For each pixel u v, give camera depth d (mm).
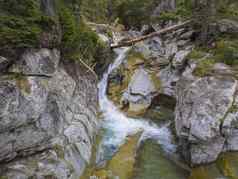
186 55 19609
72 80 14180
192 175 12469
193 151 13180
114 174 12258
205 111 13203
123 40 29219
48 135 10727
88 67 18000
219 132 12812
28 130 9594
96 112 17812
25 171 9211
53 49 12273
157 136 16891
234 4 22734
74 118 13414
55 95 11641
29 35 10008
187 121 13836
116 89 22297
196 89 14594
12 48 9281
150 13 36094
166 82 20547
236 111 13156
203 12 20625
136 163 13609
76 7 19031
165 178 12516
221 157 13031
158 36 25391
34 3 10984
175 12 28250
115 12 42125
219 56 17250
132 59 24688
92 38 20000
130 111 19688
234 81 14484
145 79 21359
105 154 14117
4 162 8984
